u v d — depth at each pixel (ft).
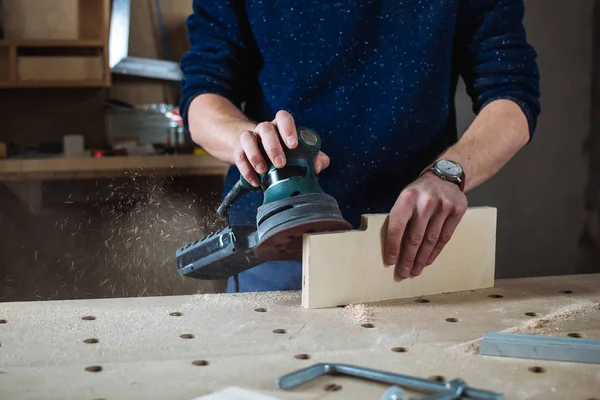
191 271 4.31
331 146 5.04
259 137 3.80
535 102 5.10
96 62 11.64
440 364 2.99
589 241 9.05
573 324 3.60
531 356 3.07
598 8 8.67
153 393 2.63
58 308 3.80
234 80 5.34
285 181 3.73
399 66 4.99
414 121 5.07
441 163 4.33
